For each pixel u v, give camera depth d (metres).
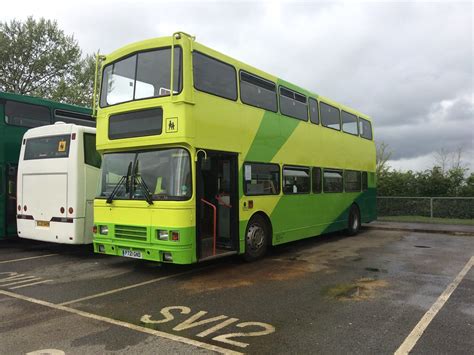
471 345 4.54
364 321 5.33
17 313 5.69
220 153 8.33
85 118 13.48
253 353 4.34
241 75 9.09
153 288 7.05
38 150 10.37
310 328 5.07
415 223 17.91
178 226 7.33
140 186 7.87
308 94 11.87
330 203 12.82
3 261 9.64
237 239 8.76
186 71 7.51
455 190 21.30
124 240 8.02
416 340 4.68
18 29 29.12
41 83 30.55
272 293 6.71
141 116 7.92
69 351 4.39
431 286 7.15
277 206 10.14
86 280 7.67
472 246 11.96
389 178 22.48
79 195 9.63
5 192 11.26
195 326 5.15
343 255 10.35
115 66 8.55
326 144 12.67
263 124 9.70
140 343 4.60
